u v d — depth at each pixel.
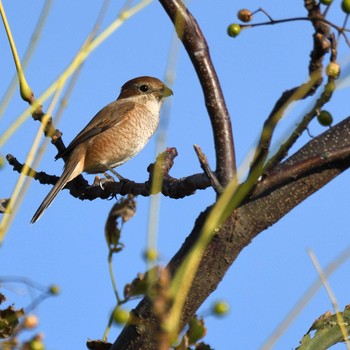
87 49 4.03
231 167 5.45
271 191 5.84
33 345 3.97
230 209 3.65
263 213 5.80
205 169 5.45
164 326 3.22
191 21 5.60
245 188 3.70
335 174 5.97
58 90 4.01
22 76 5.41
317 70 4.66
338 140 6.06
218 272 5.80
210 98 5.55
